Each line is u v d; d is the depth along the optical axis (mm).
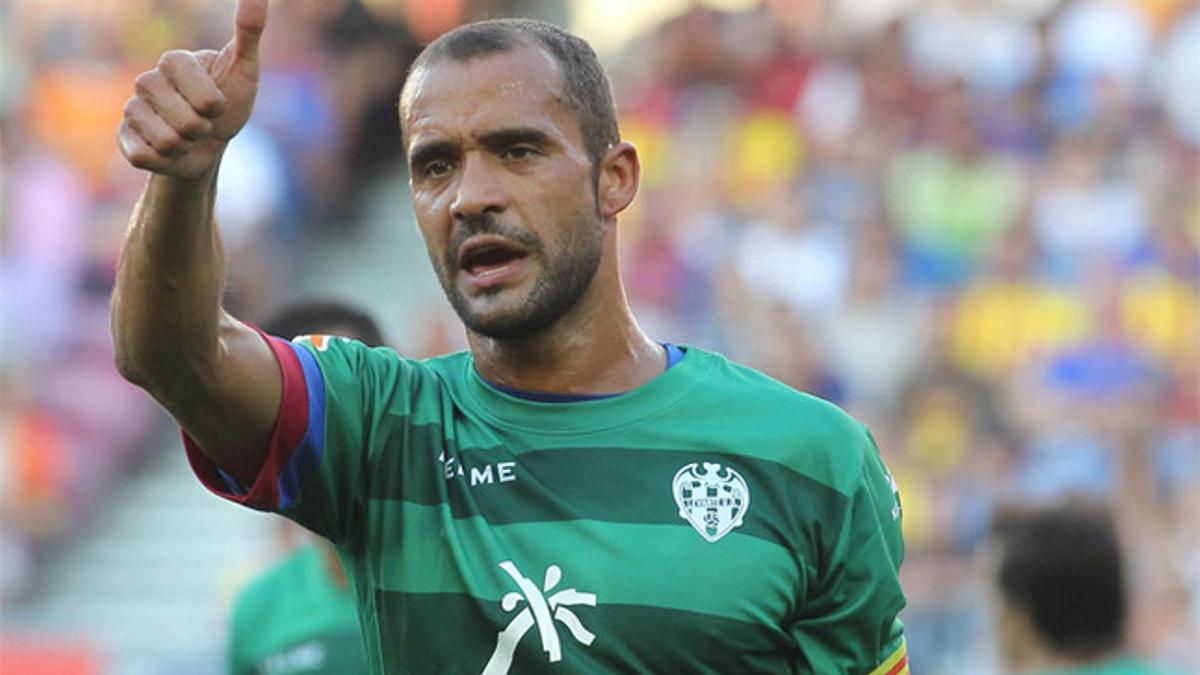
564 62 11344
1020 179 43906
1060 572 16609
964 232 43094
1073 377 39344
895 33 47312
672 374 11641
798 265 42188
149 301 10453
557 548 11016
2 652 33219
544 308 11180
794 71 47531
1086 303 40812
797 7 48750
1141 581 34438
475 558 11062
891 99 46062
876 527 11500
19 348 40500
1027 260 41781
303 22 47781
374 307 46125
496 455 11328
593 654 10852
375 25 48875
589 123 11344
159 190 10289
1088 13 46781
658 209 44469
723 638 10953
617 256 11703
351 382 11461
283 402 11031
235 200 41594
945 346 39781
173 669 37562
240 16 10156
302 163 45125
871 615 11430
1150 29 46625
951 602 35094
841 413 11727
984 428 38562
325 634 18359
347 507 11438
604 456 11305
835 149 45000
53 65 46062
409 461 11406
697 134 46531
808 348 40250
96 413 41094
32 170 43188
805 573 11219
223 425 10930
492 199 11016
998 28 47031
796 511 11266
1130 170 43938
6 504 39000
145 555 40344
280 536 19078
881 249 42562
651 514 11125
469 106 11102
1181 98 45531
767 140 45906
